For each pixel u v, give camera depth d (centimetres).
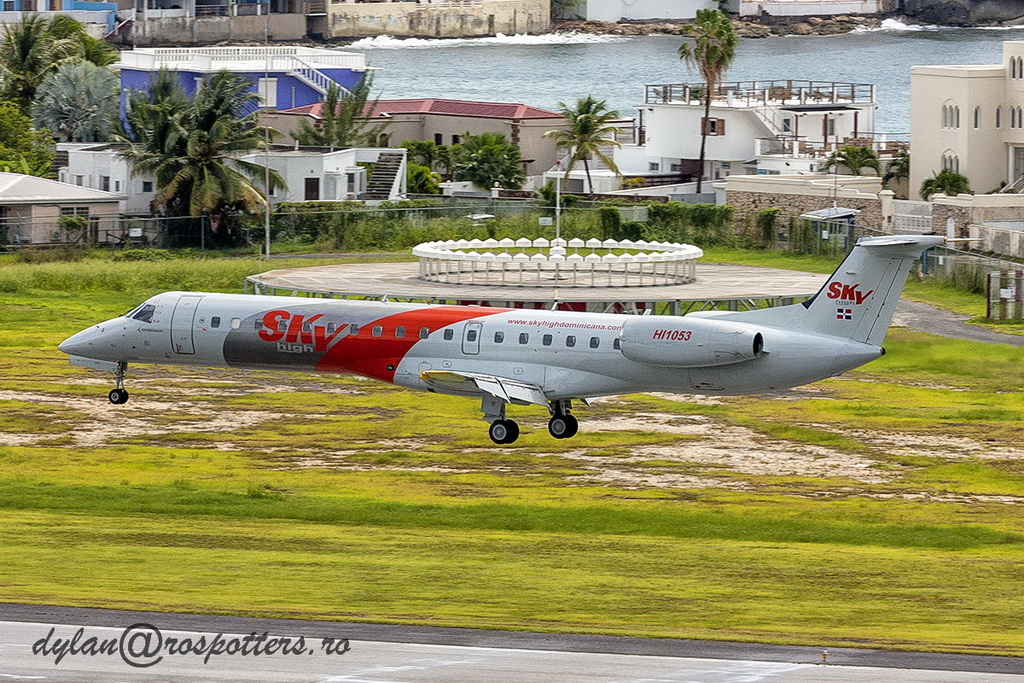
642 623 10338
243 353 18050
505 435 17500
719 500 15300
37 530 13162
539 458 17275
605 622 10344
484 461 17088
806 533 13900
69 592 10812
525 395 16850
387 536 13350
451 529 13900
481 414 19850
